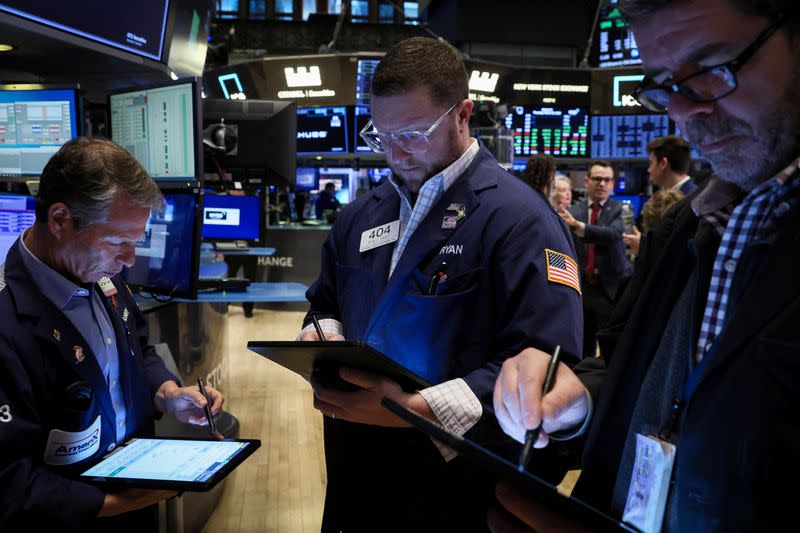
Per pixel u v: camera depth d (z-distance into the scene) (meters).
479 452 0.65
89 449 1.31
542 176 3.75
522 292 1.31
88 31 2.55
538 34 9.95
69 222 1.27
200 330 2.84
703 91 0.66
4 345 1.19
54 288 1.28
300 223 9.27
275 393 4.55
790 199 0.67
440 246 1.39
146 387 1.56
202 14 3.63
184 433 2.47
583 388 0.88
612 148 8.60
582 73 8.47
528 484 0.63
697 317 0.75
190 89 2.28
